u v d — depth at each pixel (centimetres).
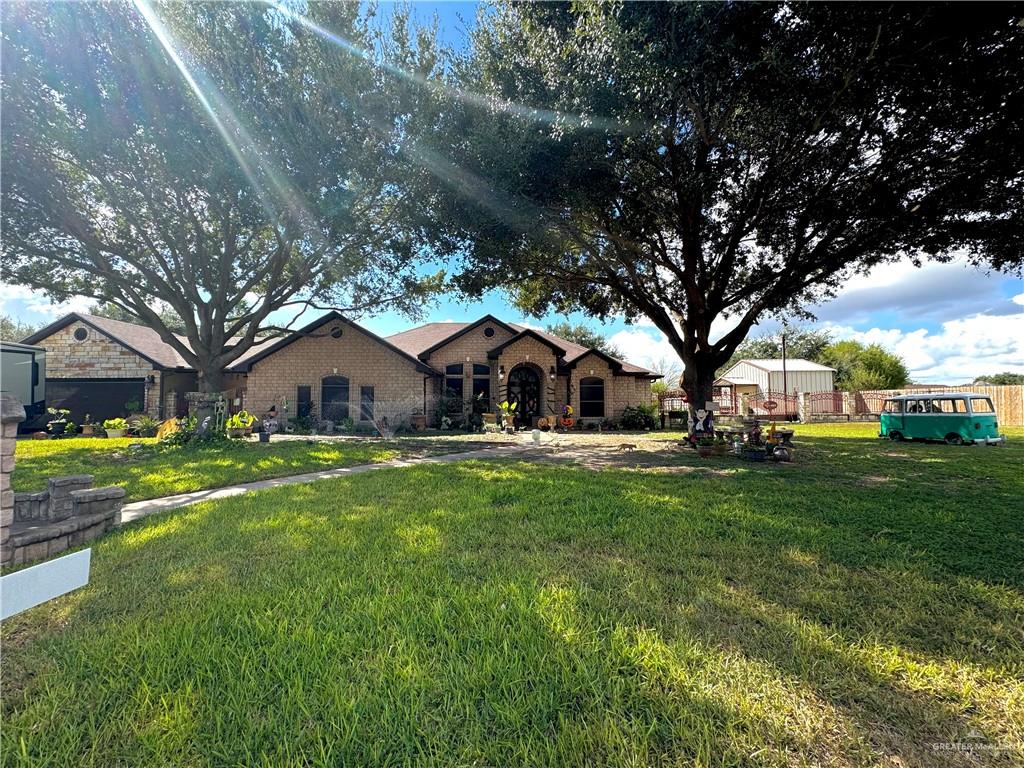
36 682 231
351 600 320
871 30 678
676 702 212
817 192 963
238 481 817
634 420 2184
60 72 974
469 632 273
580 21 768
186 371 2177
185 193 1227
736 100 838
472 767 178
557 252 1316
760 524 498
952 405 1411
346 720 202
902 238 1004
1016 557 396
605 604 309
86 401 2011
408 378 2086
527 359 2159
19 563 396
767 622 287
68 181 1215
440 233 1249
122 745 190
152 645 261
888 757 185
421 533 478
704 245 1226
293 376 2075
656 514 544
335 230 1259
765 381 3525
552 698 215
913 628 282
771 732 196
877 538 452
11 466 390
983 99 741
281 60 1094
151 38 1002
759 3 669
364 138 1155
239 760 182
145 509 611
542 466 973
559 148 879
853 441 1472
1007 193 852
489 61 926
